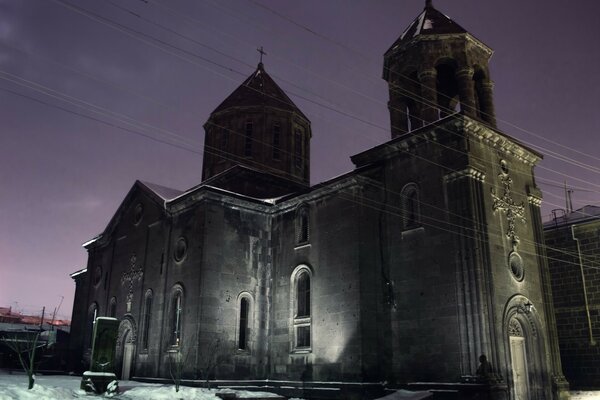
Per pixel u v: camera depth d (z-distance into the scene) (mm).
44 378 25047
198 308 22344
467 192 18906
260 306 24328
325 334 21500
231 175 27578
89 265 33625
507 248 19812
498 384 16688
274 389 22547
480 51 22875
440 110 23969
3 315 80188
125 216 30594
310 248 23391
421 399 16422
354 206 21828
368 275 20984
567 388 20094
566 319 24359
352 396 19516
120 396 16344
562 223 25719
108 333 17531
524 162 22734
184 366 22047
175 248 25047
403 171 21453
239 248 24375
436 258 19250
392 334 20094
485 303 17703
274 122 30859
